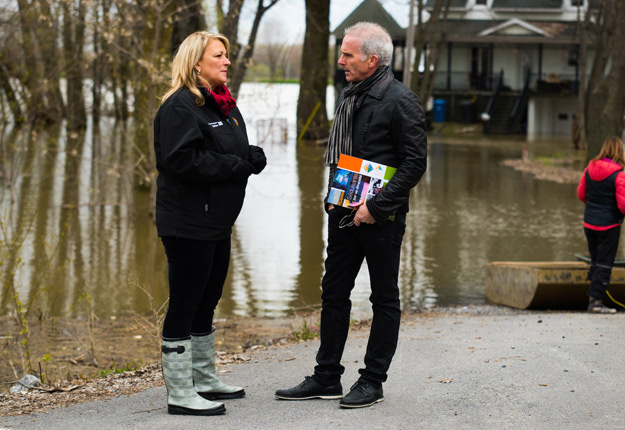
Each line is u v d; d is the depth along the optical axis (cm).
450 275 1102
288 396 443
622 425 401
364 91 413
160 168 403
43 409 454
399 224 420
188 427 398
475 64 5097
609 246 799
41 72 1975
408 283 1053
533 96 4612
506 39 4788
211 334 448
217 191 399
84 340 761
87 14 1586
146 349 728
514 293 900
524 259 1211
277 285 1043
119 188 1986
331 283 433
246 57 1595
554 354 554
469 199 1903
